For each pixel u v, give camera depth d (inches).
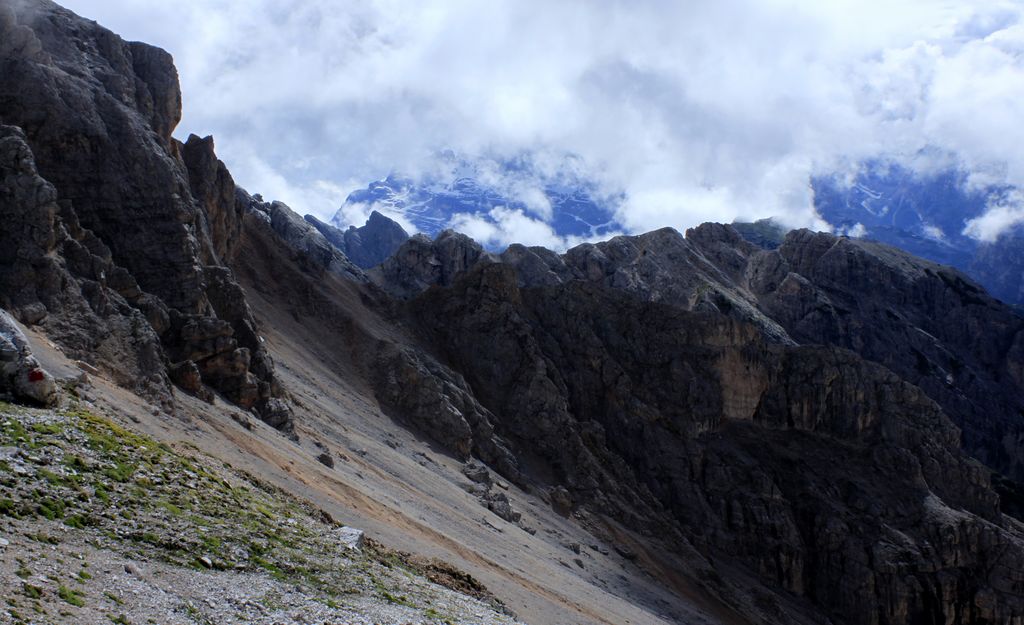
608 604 3563.0
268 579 1526.8
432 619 1649.9
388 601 1663.4
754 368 7076.8
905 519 6402.6
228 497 1834.4
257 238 5565.9
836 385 7258.9
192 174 4660.4
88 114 3444.9
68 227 2987.2
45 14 3742.6
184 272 3341.5
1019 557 6245.1
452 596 1961.1
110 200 3356.3
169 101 4232.3
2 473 1437.0
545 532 4490.7
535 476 5275.6
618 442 6264.8
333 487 2819.9
